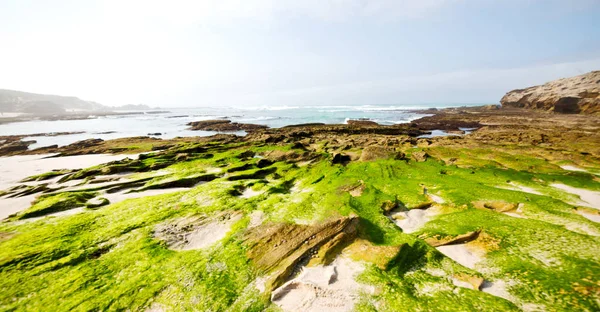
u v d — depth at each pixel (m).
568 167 33.38
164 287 14.53
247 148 49.94
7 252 17.67
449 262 16.22
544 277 14.09
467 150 41.78
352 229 19.03
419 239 18.27
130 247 18.28
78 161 47.44
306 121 117.94
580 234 17.55
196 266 16.09
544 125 69.56
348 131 72.69
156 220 21.92
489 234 18.44
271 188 28.28
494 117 93.88
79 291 14.37
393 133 71.69
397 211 23.36
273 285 14.51
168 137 80.00
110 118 168.62
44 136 84.88
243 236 18.88
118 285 14.77
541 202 22.69
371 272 15.29
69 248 18.22
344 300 13.49
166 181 32.44
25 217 23.78
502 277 14.73
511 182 28.64
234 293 14.14
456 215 21.45
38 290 14.50
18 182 35.59
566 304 12.34
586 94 88.50
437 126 84.25
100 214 23.42
